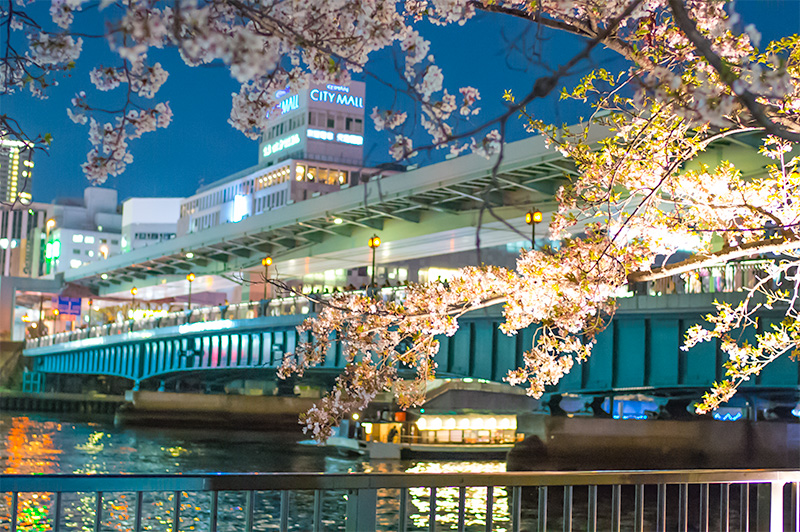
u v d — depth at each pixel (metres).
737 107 8.15
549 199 60.25
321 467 56.12
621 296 35.56
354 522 6.84
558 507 35.59
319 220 81.69
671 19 8.87
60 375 148.00
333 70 5.39
